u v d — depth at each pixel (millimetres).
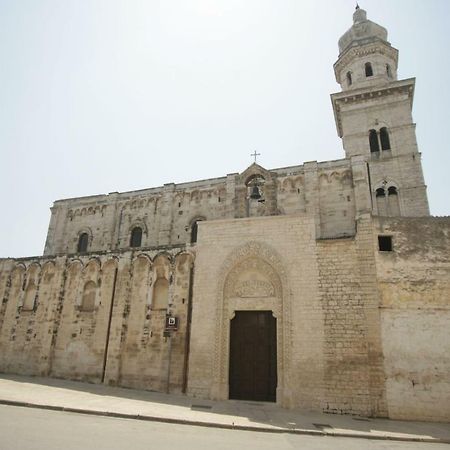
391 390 19594
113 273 29594
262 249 24438
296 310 22453
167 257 27750
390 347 20312
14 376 27766
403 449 12570
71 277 31172
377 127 44375
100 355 27453
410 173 40281
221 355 23141
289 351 21672
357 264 22266
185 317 25578
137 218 42531
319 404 20266
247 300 23984
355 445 12867
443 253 21359
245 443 11945
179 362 24594
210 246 25938
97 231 43594
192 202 40750
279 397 21141
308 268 23141
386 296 21250
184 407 18781
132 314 27531
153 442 10742
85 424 12703
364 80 49000
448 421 18562
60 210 46375
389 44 50375
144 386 25109
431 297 20703
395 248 22062
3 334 32188
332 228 34844
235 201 37781
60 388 22328
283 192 37562
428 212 38094
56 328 29828
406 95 44312
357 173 35312
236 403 21219
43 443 9305
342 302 21828
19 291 33156
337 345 21109
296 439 13438
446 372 19344
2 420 12031
